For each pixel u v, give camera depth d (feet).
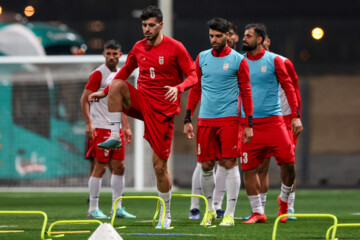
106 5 278.67
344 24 320.09
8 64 220.43
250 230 82.69
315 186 224.74
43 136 220.02
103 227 62.39
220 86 86.28
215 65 86.53
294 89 99.91
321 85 340.80
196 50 275.59
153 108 79.71
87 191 198.49
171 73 80.23
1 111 221.25
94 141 105.70
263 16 299.58
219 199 102.27
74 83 220.23
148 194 177.17
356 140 346.13
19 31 234.17
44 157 219.61
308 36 315.37
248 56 94.12
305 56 323.78
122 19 278.67
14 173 219.41
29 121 220.64
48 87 220.43
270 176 274.16
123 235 75.92
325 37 321.93
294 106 94.32
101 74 106.52
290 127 104.17
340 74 337.52
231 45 107.04
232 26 107.14
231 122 86.12
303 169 270.05
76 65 219.82
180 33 275.80
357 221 98.89
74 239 73.61
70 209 128.16
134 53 81.20
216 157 89.35
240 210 123.65
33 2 272.72
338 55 328.70
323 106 345.31
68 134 219.61
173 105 80.07
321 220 100.42
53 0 274.98
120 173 106.52
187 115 90.68
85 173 219.00
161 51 79.66
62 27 245.86
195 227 86.07
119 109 78.07
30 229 85.97
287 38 309.63
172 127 81.10
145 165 204.64
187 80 78.48
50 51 235.20
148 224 92.17
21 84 221.05
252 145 92.48
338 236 78.23
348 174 303.48
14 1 266.16
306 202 146.41
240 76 86.22
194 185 102.63
